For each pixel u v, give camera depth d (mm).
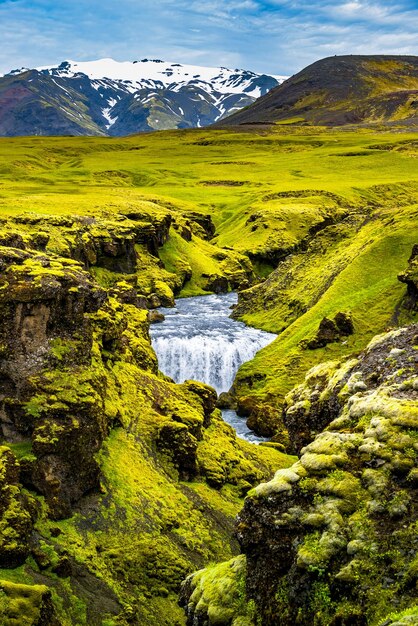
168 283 136875
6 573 32875
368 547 24406
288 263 127125
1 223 111250
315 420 36094
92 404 41938
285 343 94625
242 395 86438
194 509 45219
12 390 40844
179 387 60875
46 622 30016
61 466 39219
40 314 42844
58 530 37031
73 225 122688
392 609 22375
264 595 26266
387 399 30297
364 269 103750
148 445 49250
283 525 26531
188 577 33281
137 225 144000
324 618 23453
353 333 88625
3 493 35094
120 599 35062
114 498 41875
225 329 107938
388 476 26484
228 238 189750
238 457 55531
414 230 107875
